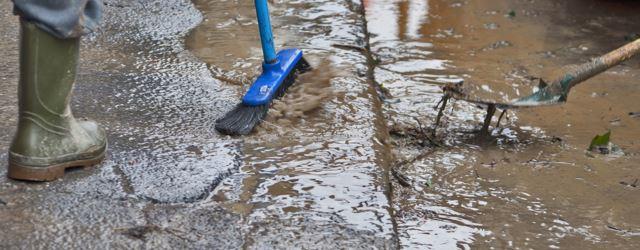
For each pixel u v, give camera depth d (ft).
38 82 8.81
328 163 10.12
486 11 20.61
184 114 11.38
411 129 13.08
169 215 8.68
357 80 13.10
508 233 9.99
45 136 9.08
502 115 13.19
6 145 10.02
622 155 12.50
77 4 8.52
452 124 13.46
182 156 10.03
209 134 10.78
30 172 9.05
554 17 20.08
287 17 16.38
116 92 12.04
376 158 10.39
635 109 14.42
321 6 17.16
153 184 9.28
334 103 12.07
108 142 10.28
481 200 10.85
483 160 12.12
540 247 9.72
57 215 8.54
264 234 8.43
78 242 8.09
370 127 11.34
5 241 8.03
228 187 9.39
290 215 8.84
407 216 10.24
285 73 12.09
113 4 16.58
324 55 14.16
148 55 13.83
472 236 9.86
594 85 15.53
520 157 12.30
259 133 10.88
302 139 10.78
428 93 14.87
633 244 9.92
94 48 14.03
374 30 19.04
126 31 15.05
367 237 8.52
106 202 8.84
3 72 12.48
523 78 15.85
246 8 16.90
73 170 9.47
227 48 14.37
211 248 8.11
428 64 16.58
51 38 8.66
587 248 9.77
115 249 7.99
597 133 13.37
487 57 17.13
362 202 9.24
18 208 8.62
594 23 19.56
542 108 14.35
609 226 10.34
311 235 8.48
